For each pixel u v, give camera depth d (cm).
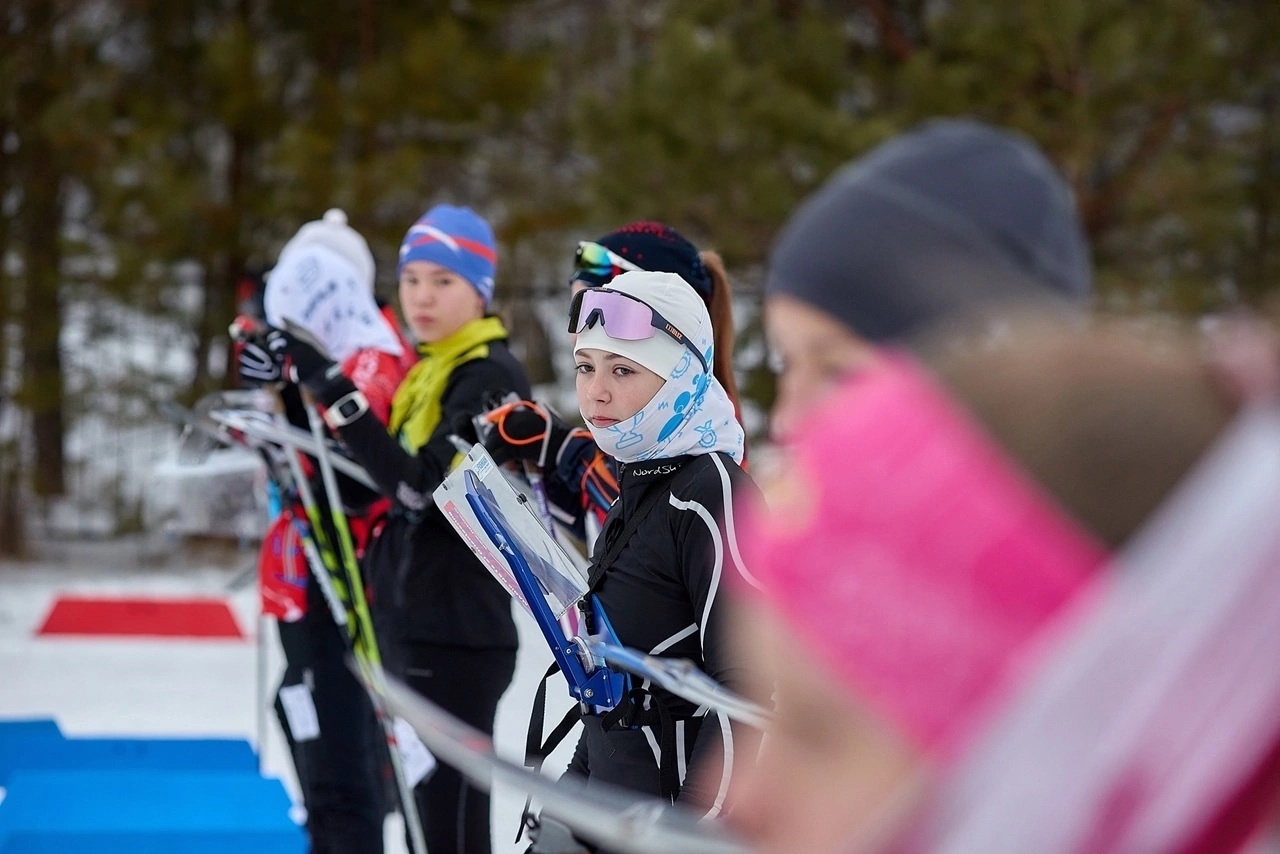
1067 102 1752
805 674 118
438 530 605
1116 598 106
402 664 609
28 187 1795
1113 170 1895
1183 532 105
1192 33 1767
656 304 448
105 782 662
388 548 639
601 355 446
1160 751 108
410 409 671
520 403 573
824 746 118
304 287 710
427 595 601
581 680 439
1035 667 107
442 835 582
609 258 547
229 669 1263
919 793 113
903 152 133
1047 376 111
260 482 789
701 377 449
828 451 117
